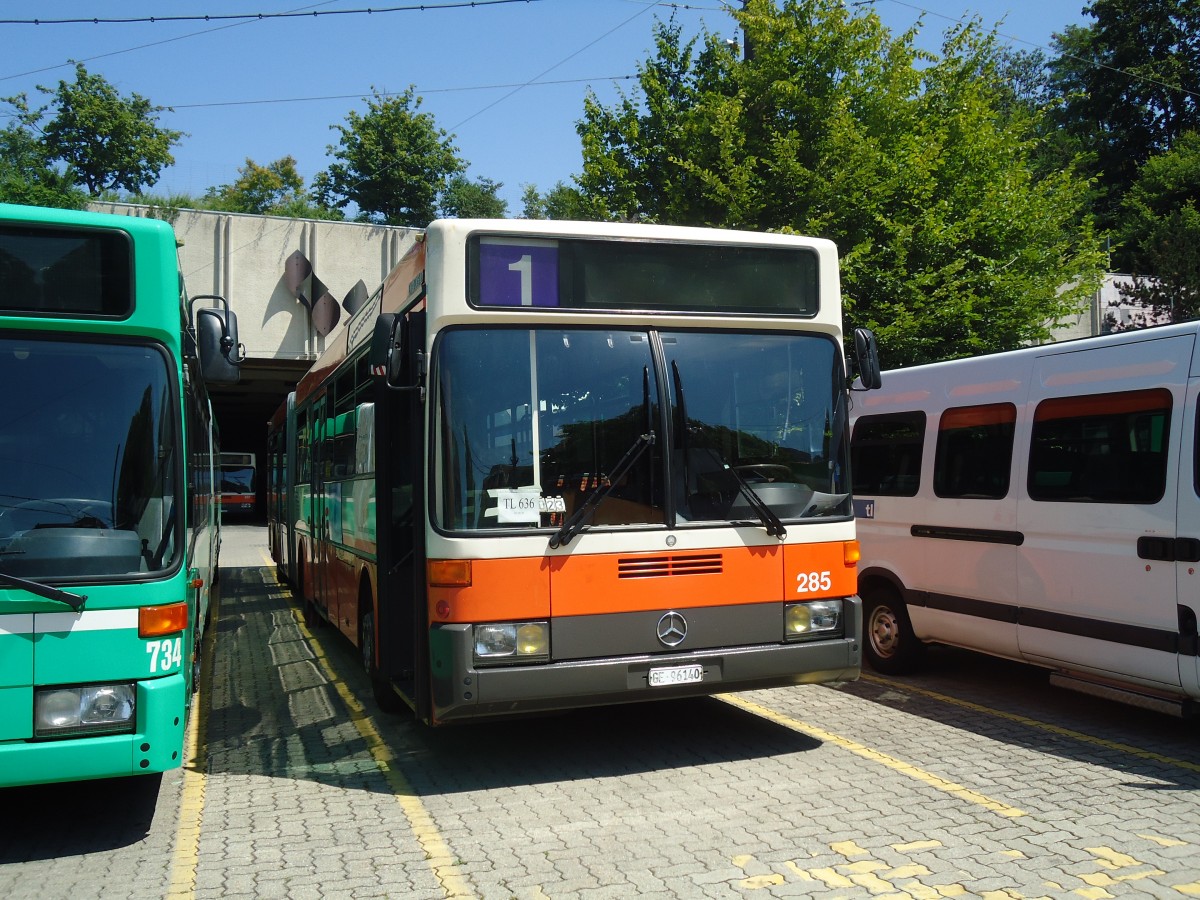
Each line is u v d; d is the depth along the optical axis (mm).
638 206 14758
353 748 6730
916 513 8320
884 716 7234
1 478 4688
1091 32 42906
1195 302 22359
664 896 4148
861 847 4641
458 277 5723
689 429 6008
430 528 5609
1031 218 13977
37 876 4535
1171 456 6117
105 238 4984
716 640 5875
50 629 4582
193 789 5863
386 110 47812
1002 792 5434
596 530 5691
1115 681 6574
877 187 13391
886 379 8914
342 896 4234
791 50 13734
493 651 5484
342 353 9336
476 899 4172
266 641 11375
